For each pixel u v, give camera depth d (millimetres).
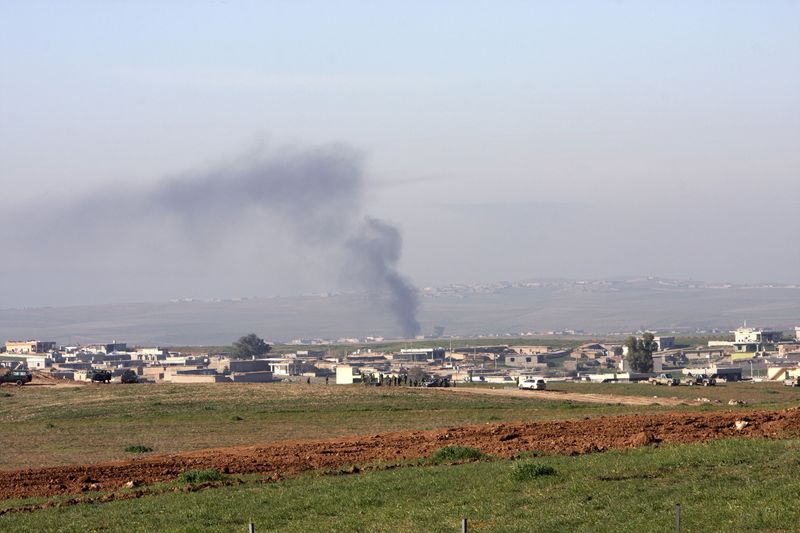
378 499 120875
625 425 181125
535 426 191625
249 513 118625
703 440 150625
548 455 148500
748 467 117375
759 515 92312
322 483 136875
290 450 185250
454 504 113938
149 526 114375
